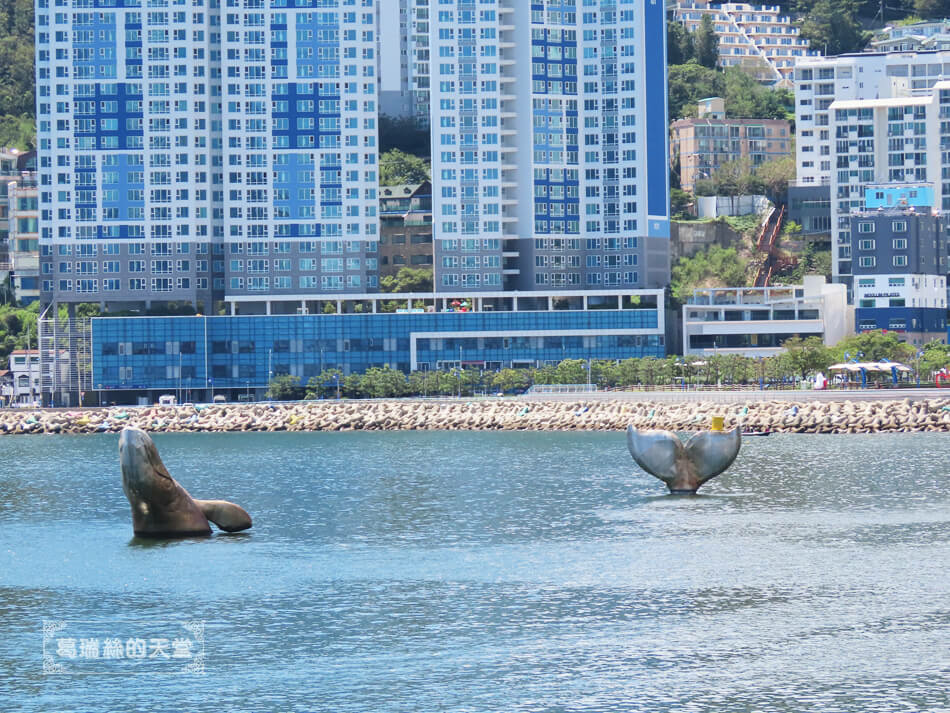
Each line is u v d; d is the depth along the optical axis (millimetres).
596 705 70375
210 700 71938
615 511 128375
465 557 105688
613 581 95812
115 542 113812
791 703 70188
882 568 98625
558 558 104500
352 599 91500
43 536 118625
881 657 77000
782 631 82188
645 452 139125
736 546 107812
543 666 76438
